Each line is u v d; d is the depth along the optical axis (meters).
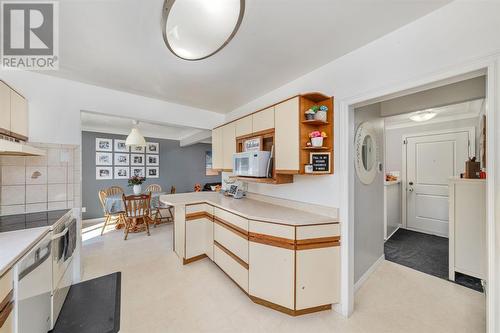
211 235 2.65
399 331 1.59
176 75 2.18
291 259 1.70
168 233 3.95
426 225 3.93
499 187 1.07
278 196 2.46
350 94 1.75
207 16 1.16
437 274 2.44
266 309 1.82
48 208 2.20
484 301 1.94
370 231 2.44
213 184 6.36
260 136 2.32
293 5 1.24
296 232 1.69
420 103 2.23
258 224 1.87
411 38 1.40
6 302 1.07
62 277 1.84
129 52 1.75
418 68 1.37
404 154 4.20
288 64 1.96
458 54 1.21
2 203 1.99
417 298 1.99
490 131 1.10
